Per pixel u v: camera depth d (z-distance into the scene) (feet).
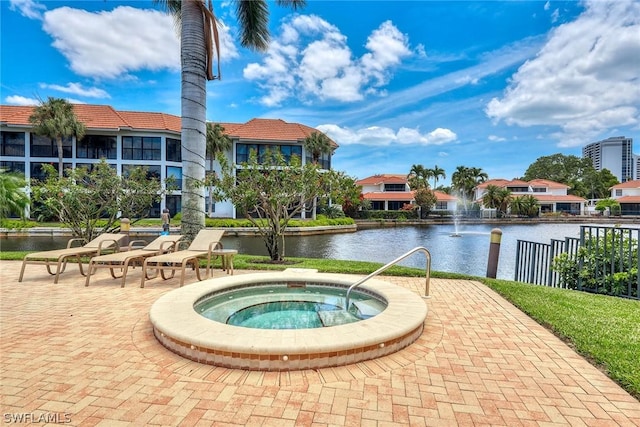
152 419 6.97
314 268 23.53
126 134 94.12
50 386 8.23
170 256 19.24
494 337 11.63
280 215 31.32
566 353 10.36
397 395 7.96
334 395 7.93
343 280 17.12
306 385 8.35
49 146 92.22
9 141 90.38
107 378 8.64
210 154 96.63
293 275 18.22
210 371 9.02
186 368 9.19
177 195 99.30
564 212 175.83
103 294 17.13
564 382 8.62
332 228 96.37
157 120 99.86
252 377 8.71
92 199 33.19
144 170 36.17
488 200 167.94
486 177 209.26
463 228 114.01
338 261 28.84
